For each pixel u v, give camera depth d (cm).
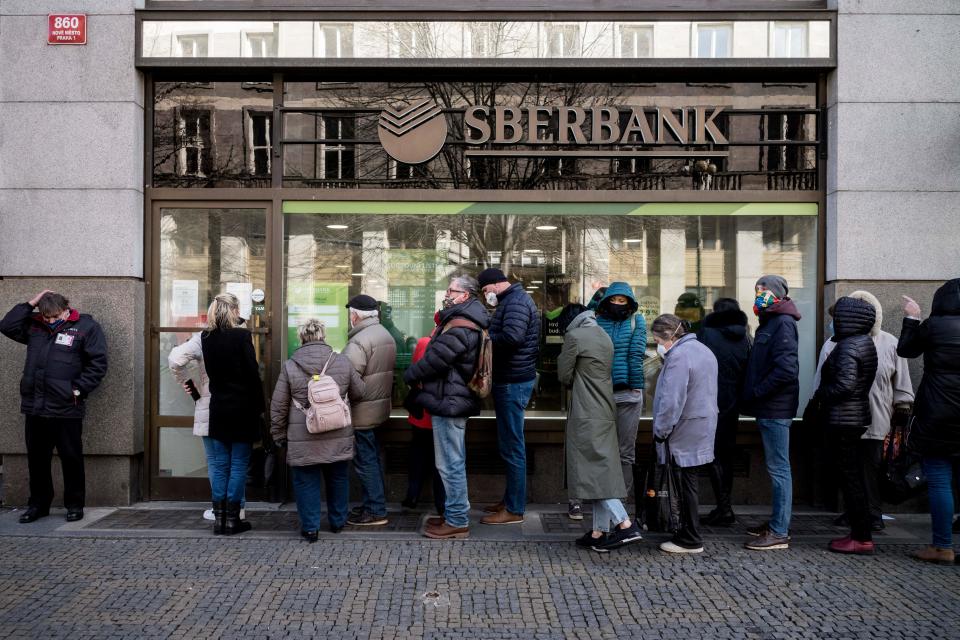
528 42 647
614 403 509
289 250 659
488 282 569
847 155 631
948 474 489
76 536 541
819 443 626
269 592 434
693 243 658
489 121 652
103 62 632
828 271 643
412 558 493
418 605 416
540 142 648
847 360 493
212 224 653
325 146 657
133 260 627
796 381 510
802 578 459
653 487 517
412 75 655
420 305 659
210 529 559
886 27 633
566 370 504
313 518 527
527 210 656
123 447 623
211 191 648
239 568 473
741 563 486
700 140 647
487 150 654
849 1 633
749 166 657
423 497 649
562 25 648
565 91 658
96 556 496
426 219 659
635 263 659
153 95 652
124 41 632
